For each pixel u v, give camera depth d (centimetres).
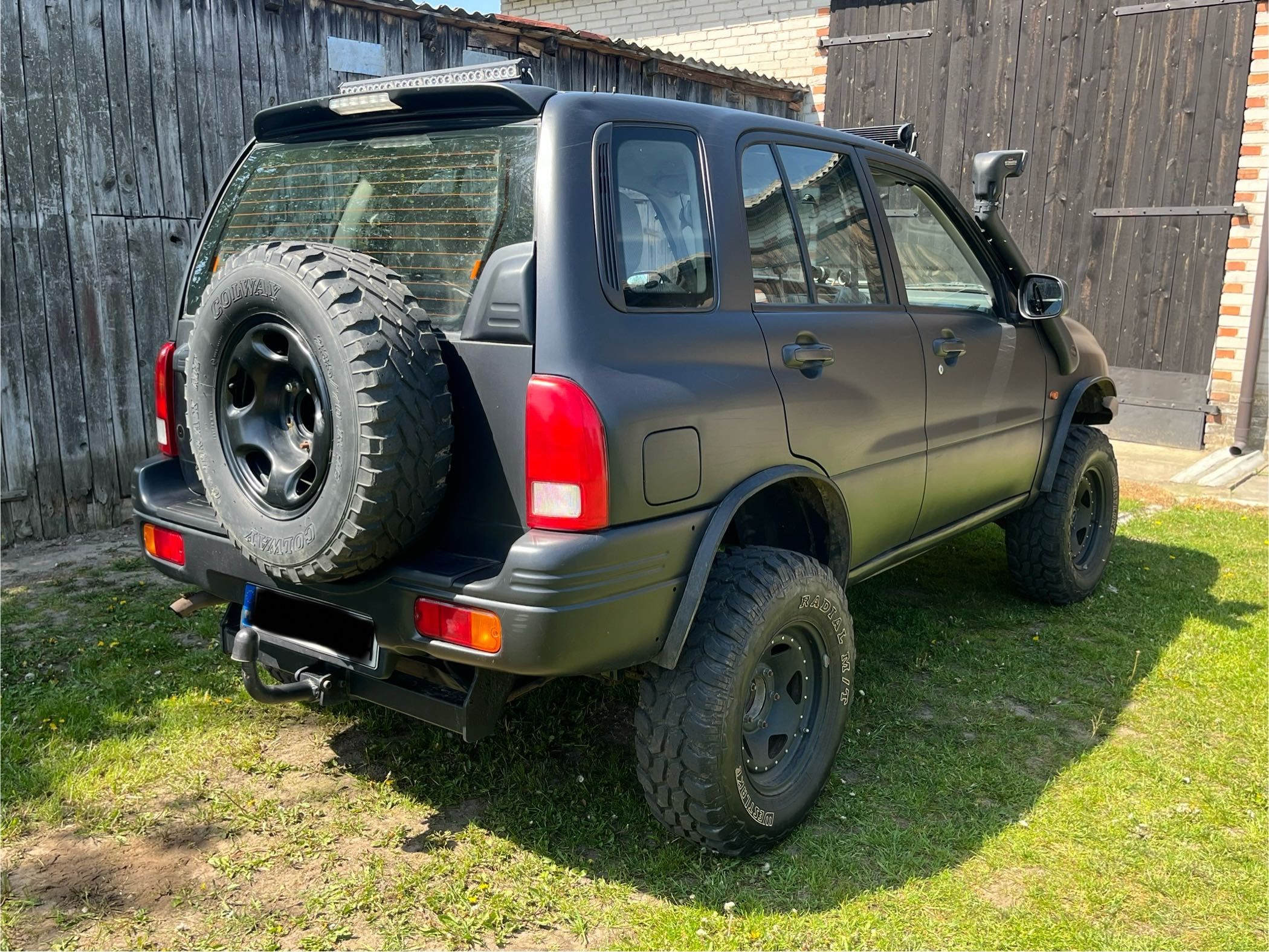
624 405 220
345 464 210
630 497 221
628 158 243
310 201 275
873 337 312
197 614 425
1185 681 377
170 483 296
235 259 233
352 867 255
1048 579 443
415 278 247
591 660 220
